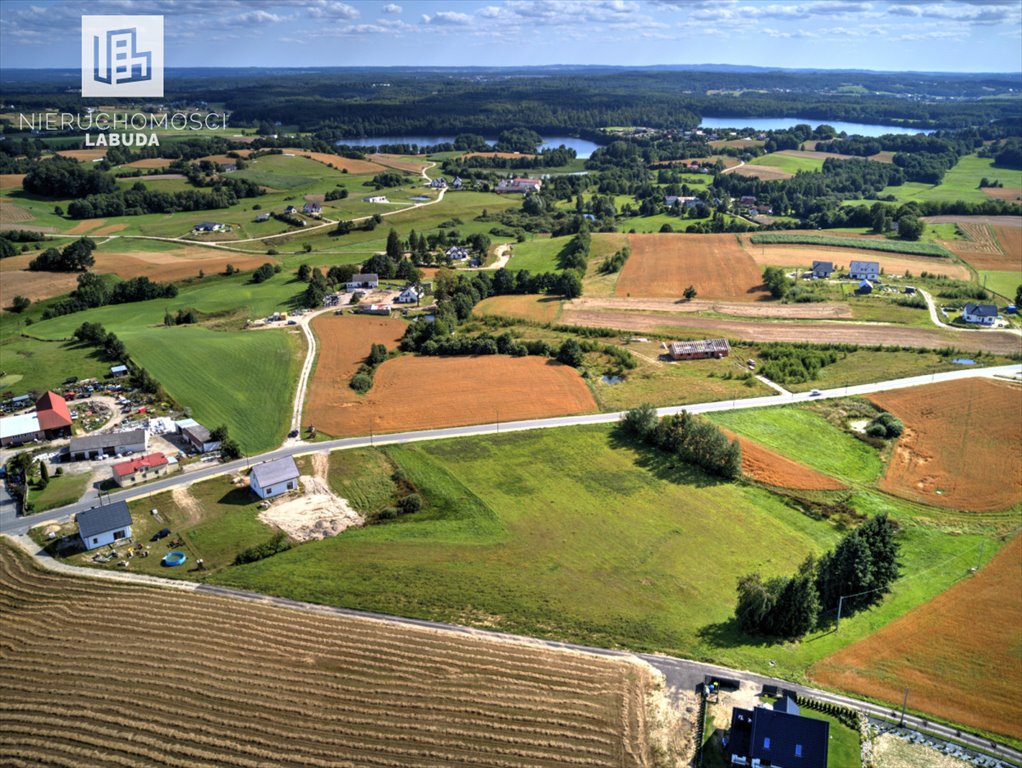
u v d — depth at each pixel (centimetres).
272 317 15200
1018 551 7512
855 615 6688
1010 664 6050
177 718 5503
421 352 13262
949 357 12606
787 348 13250
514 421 10550
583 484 8875
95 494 8694
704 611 6738
